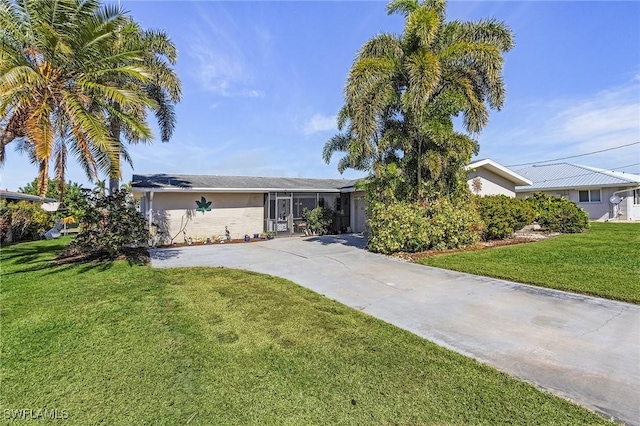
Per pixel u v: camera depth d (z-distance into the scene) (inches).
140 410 109.4
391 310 208.1
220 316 198.1
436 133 403.9
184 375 131.4
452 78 423.5
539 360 140.6
